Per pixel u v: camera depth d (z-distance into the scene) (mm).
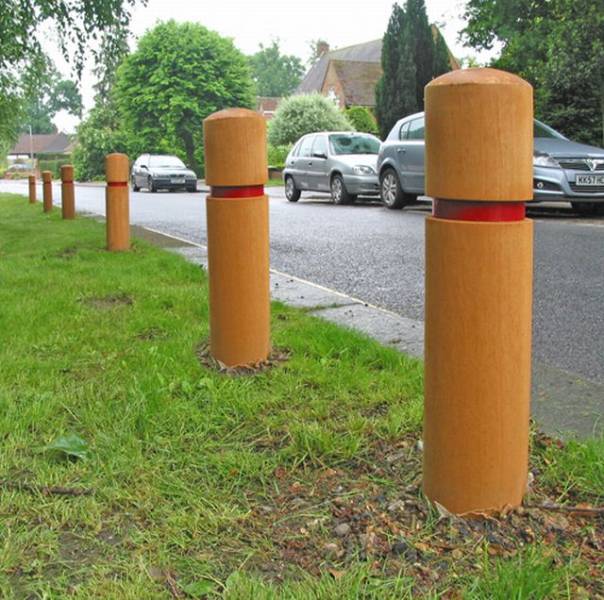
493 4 17766
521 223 2057
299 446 2662
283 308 4965
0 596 1870
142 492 2377
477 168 1982
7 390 3283
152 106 47594
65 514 2242
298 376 3475
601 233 9344
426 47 35438
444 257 2078
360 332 4227
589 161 11258
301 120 39406
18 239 9445
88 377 3516
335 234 10062
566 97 18875
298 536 2131
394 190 14438
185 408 3055
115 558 2035
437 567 1958
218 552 2062
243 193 3566
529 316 2137
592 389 3326
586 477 2387
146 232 10281
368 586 1865
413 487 2344
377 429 2818
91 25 10969
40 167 71688
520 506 2215
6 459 2611
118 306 5117
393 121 35656
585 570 1922
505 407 2127
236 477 2486
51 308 4941
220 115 3514
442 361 2141
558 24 15625
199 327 4398
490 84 1949
